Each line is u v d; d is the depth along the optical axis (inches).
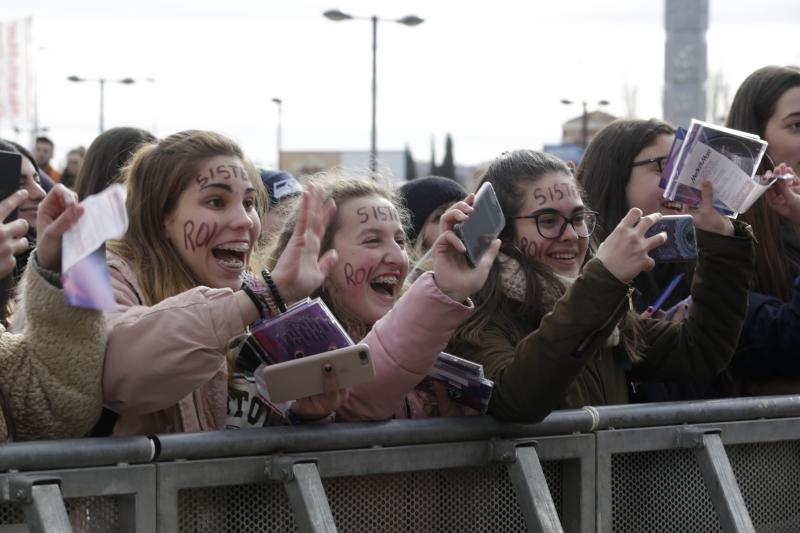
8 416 97.0
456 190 211.0
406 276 130.8
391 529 108.7
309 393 102.0
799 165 178.1
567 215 136.2
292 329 103.2
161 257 116.1
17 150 172.1
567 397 130.8
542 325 114.7
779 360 154.7
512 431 114.7
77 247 89.3
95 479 90.7
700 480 127.7
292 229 137.4
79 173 191.0
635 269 113.0
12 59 948.6
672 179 134.8
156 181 116.6
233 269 117.4
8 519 90.4
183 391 100.0
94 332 96.6
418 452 108.7
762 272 168.6
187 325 99.4
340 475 103.7
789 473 137.0
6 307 126.6
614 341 137.3
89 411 98.3
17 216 163.0
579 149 1139.3
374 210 129.3
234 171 117.7
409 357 110.0
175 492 94.7
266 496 100.8
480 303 131.0
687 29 1385.3
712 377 145.6
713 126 131.8
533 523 111.5
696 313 143.0
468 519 113.3
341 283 127.3
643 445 122.6
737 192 132.9
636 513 123.2
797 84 178.5
